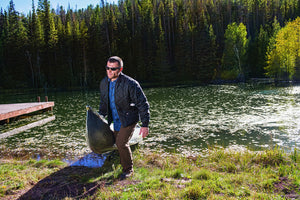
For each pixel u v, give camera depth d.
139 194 2.80
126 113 3.43
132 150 5.98
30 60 50.38
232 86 32.94
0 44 52.47
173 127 9.50
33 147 7.25
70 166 4.63
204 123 10.05
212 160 4.83
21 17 65.81
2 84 48.59
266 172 3.55
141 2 69.50
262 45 48.91
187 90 30.53
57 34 51.59
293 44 37.91
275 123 9.36
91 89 43.22
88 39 51.03
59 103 21.89
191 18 59.94
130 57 51.84
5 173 3.97
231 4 69.88
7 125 10.93
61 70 49.75
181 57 50.69
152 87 40.28
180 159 4.89
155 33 54.22
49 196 3.05
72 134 8.93
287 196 2.59
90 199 2.84
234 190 2.79
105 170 4.18
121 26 57.06
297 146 6.39
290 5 72.62
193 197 2.66
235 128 8.90
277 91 22.73
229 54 48.03
